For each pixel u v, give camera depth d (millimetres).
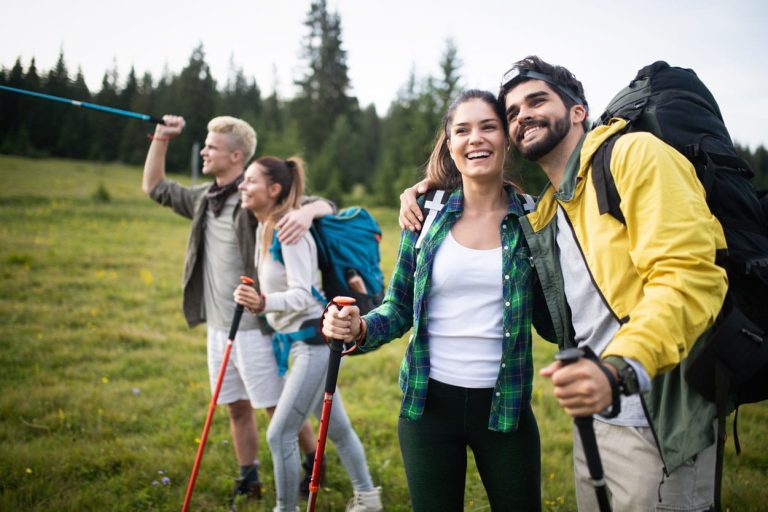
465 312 2127
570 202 1953
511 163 2504
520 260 2100
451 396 2125
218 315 3621
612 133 1884
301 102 70188
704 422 1746
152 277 11602
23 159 54969
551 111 2037
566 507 3492
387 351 7215
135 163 65812
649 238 1606
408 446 2189
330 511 3486
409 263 2307
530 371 2117
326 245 3262
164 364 6406
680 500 1795
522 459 2098
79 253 13875
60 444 4180
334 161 58406
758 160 42500
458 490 2174
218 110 69062
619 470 1900
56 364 6258
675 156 1724
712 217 1674
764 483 3736
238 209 3578
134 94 72688
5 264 11867
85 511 3355
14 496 3385
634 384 1362
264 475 3896
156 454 4062
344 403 5328
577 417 1358
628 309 1780
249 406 3660
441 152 2420
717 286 1520
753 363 1706
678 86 1983
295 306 3062
